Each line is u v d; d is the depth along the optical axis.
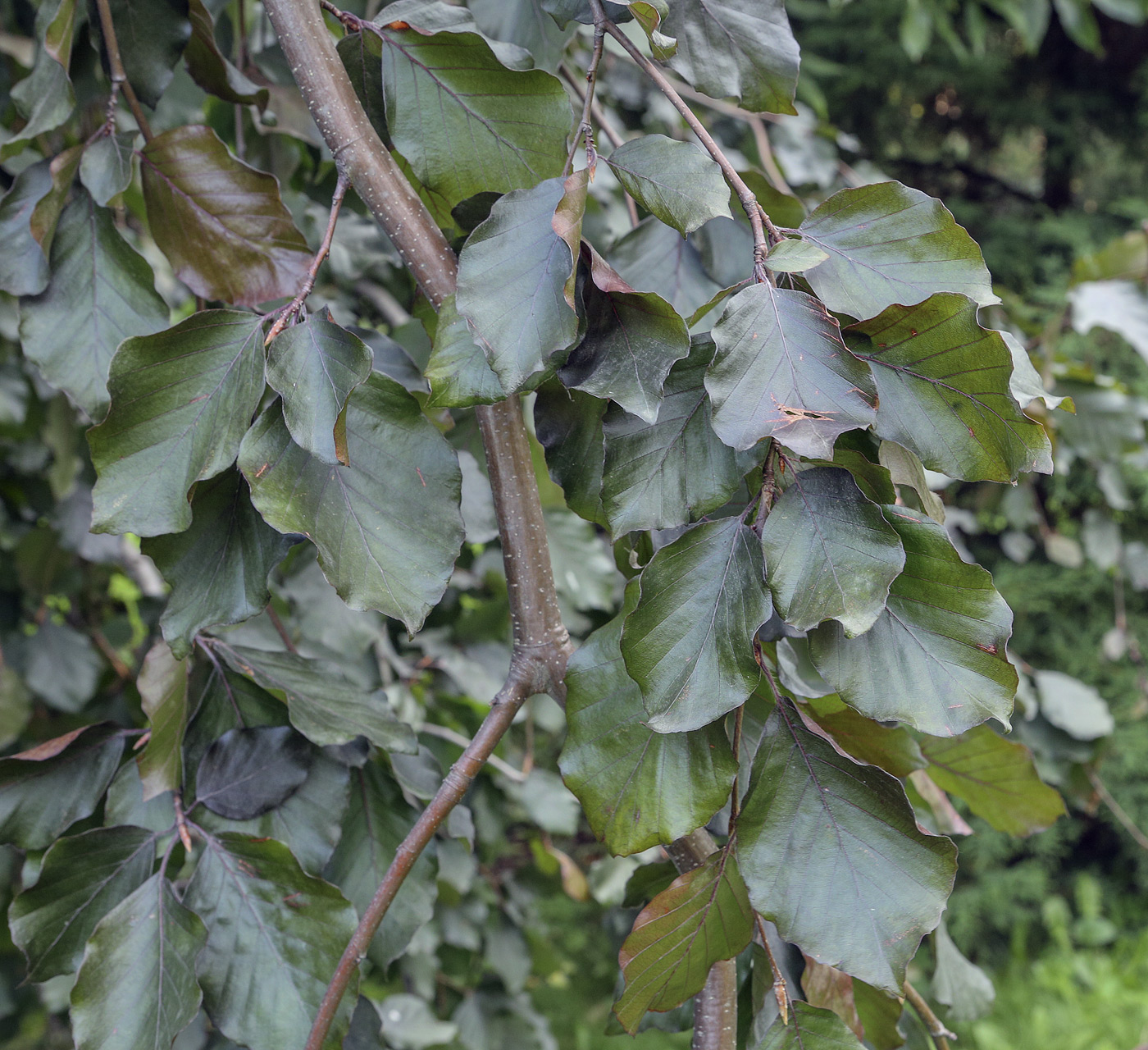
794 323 0.64
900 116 3.93
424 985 1.55
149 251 1.58
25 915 0.74
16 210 0.77
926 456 0.66
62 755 0.78
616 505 0.67
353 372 0.67
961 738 0.83
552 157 0.74
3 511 1.74
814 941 0.66
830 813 0.67
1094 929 3.41
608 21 0.70
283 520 0.68
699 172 0.68
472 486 0.94
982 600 0.65
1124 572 1.99
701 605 0.66
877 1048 0.75
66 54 0.77
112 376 0.69
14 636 1.74
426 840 0.72
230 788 0.76
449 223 0.77
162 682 0.75
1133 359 3.17
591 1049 3.25
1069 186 4.00
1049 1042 3.08
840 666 0.66
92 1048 0.71
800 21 3.57
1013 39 3.88
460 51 0.73
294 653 0.80
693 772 0.68
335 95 0.72
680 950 0.69
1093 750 1.49
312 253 0.77
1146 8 1.88
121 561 1.75
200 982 0.73
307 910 0.74
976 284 0.67
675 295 0.81
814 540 0.64
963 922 3.42
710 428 0.67
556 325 0.66
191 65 0.84
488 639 1.49
